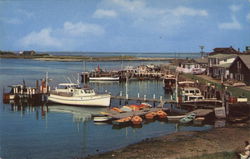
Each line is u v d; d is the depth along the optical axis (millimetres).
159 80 120500
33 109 62625
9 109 62469
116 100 71188
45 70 157875
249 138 38438
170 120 50469
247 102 52406
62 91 71250
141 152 33688
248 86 73938
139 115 51250
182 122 49281
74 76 127438
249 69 74125
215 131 42500
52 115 57094
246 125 46375
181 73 118938
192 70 117438
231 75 85000
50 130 45938
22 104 67500
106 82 112812
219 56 101312
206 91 63031
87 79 114375
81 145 38344
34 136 42375
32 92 70250
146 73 124188
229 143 36438
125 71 127625
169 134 41875
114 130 45812
